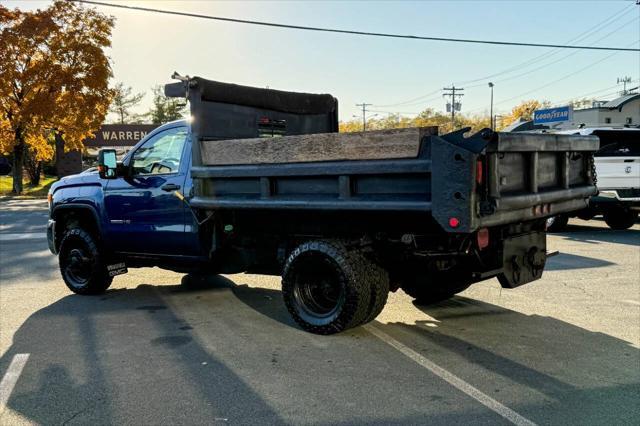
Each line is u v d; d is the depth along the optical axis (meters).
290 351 4.72
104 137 55.03
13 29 33.50
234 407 3.63
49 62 33.78
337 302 5.00
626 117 36.88
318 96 7.31
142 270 8.80
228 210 5.69
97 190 6.86
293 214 5.36
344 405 3.64
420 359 4.48
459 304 6.26
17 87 35.25
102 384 4.05
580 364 4.34
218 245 5.92
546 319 5.62
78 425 3.41
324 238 5.24
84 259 6.91
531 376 4.10
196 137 5.72
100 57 34.75
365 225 4.98
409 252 4.90
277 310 6.13
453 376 4.11
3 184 53.81
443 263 5.03
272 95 6.65
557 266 8.45
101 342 5.05
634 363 4.35
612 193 12.06
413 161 4.29
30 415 3.56
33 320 5.82
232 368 4.34
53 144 58.41
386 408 3.58
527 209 4.61
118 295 7.02
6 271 8.74
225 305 6.40
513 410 3.53
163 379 4.13
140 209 6.45
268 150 5.14
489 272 4.91
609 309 5.98
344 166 4.62
